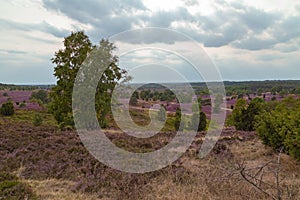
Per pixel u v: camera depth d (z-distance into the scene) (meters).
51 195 6.28
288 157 9.41
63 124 18.08
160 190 6.14
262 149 10.85
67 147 10.73
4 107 30.81
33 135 13.73
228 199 5.17
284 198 5.03
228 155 9.71
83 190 6.55
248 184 5.60
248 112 17.56
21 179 7.41
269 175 6.98
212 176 6.54
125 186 6.45
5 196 5.92
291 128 8.70
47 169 8.18
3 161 9.06
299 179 6.96
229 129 17.38
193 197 5.38
